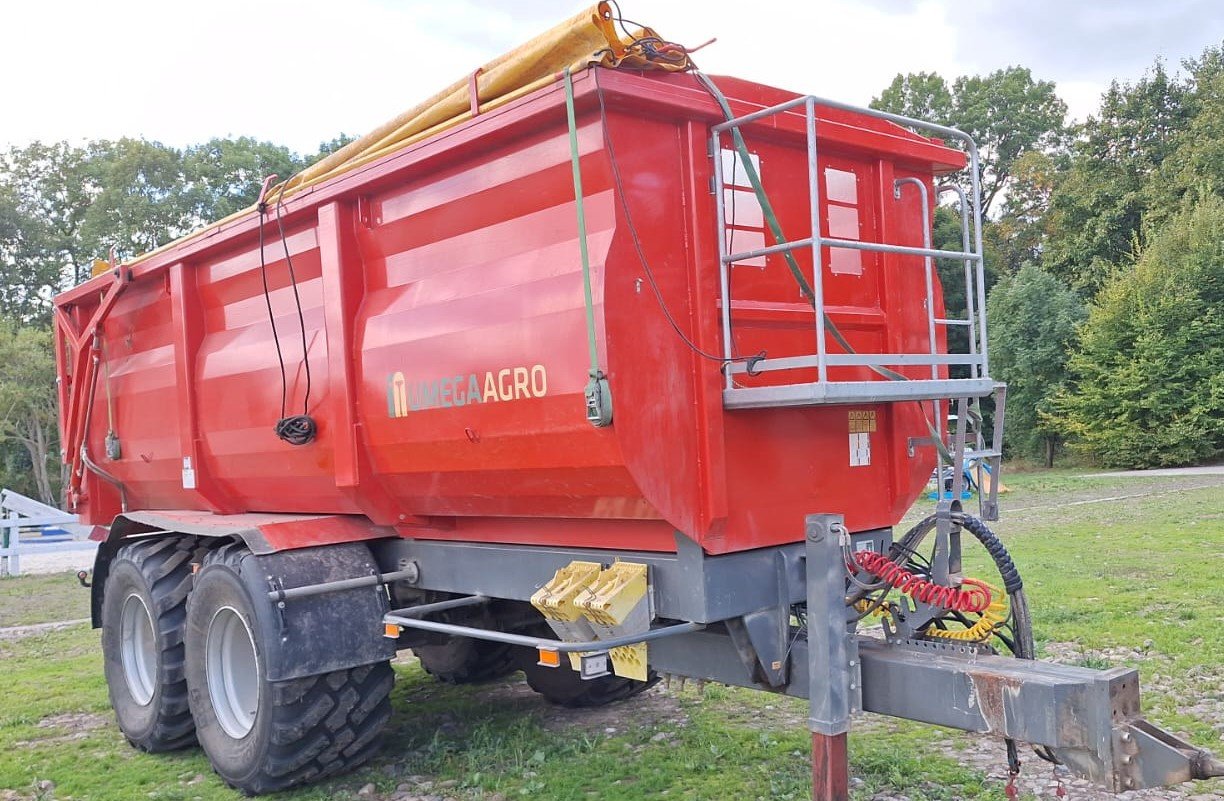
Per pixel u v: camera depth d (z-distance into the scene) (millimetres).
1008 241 43250
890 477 4246
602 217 3359
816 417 3916
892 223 4293
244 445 5348
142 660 5852
